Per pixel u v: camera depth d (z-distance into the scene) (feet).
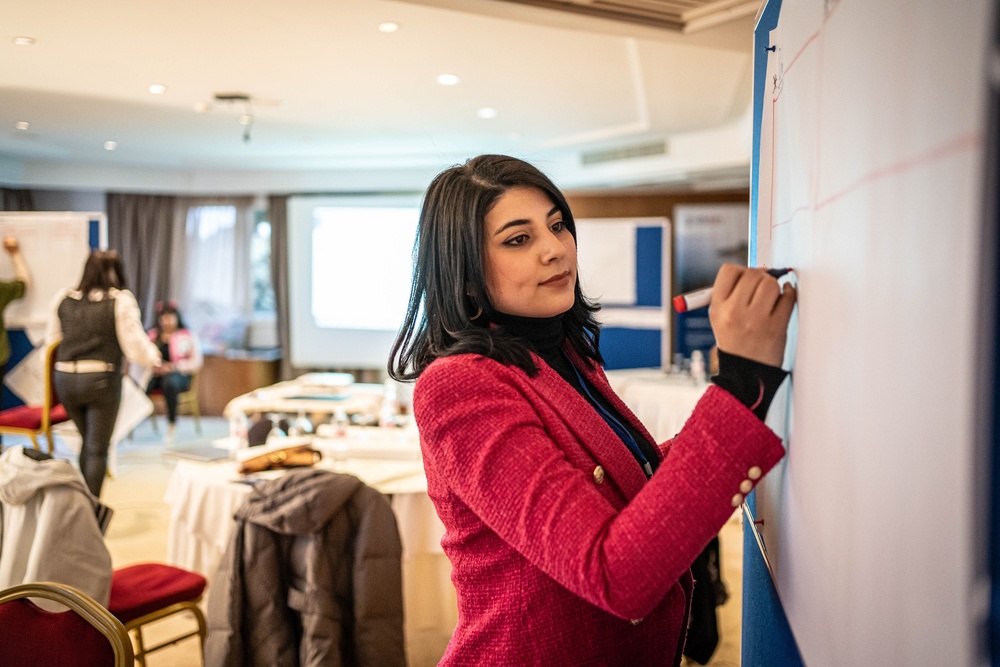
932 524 1.45
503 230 3.05
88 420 14.60
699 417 2.52
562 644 2.92
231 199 29.60
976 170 1.24
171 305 23.85
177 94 17.78
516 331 3.25
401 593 7.64
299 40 13.60
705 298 2.76
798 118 2.67
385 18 12.34
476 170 3.18
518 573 2.95
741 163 20.22
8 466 7.35
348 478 7.52
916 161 1.52
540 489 2.58
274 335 30.42
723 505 2.43
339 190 28.60
